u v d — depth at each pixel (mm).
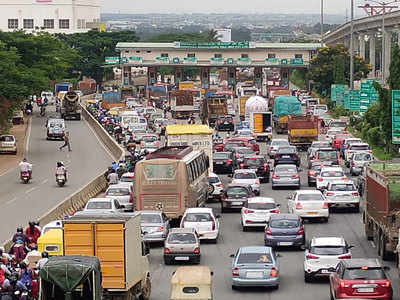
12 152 115625
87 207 60562
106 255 37906
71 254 37938
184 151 66812
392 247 47812
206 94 180000
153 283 45875
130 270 38438
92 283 33344
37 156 114562
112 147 118250
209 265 50406
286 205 70938
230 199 69750
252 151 97938
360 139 115375
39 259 42531
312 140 117875
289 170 82312
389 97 109125
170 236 50812
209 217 57281
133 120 142500
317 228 61594
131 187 69062
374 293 37500
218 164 93750
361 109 139000
